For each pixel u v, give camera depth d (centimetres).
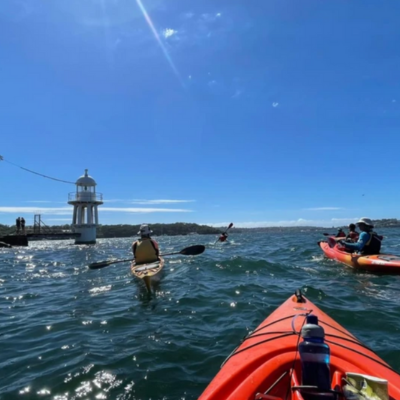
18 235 3066
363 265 861
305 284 725
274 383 221
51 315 566
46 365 362
